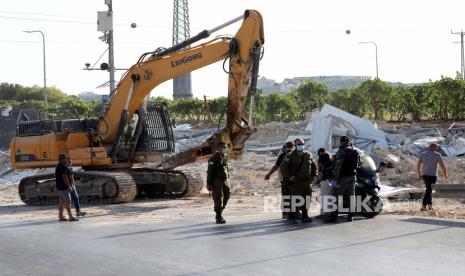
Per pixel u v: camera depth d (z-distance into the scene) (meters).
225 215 27.95
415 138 56.84
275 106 104.38
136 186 37.44
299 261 17.47
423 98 93.06
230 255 18.58
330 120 52.41
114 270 17.08
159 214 29.39
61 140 36.72
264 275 15.90
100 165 36.50
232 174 44.84
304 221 24.91
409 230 22.19
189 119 113.50
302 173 24.72
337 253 18.42
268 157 52.75
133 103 35.69
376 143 51.72
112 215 29.62
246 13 31.88
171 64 34.50
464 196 26.80
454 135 56.56
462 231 21.84
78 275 16.64
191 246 20.25
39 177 37.69
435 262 16.92
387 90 96.44
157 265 17.50
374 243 19.84
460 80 88.56
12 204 39.66
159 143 38.00
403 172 39.62
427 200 27.22
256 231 22.98
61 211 28.20
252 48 31.67
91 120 37.50
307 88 108.44
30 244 21.66
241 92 32.16
